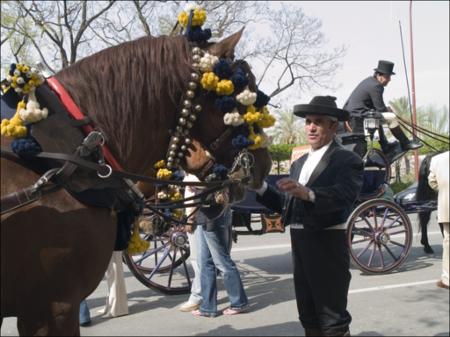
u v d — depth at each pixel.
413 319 4.59
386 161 7.17
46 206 2.31
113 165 2.56
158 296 5.92
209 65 2.69
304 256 3.45
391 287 5.87
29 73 2.34
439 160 5.61
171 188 2.93
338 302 3.38
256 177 2.88
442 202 5.56
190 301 5.29
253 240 9.46
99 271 2.45
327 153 3.46
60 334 2.35
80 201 2.38
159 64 2.71
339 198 3.23
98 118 2.58
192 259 5.28
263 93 2.86
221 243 5.02
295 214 3.49
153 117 2.71
